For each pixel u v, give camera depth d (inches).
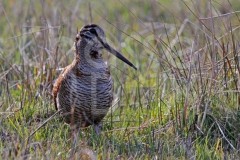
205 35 552.4
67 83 510.9
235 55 542.9
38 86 579.5
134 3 903.1
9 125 508.7
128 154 479.2
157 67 669.3
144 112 553.9
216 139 508.1
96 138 505.4
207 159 475.2
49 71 581.0
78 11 811.4
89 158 459.8
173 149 486.3
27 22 722.2
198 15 631.2
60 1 826.8
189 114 528.7
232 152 488.4
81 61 508.4
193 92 541.3
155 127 531.8
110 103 518.3
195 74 542.3
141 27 804.0
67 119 524.7
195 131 519.5
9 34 751.7
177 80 550.3
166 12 830.5
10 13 829.8
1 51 666.2
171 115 537.3
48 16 780.6
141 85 616.7
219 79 546.3
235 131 515.2
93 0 896.3
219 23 614.2
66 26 721.6
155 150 485.1
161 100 546.3
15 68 609.3
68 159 452.8
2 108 547.8
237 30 639.8
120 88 596.7
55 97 530.3
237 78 542.9
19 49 652.1
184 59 562.3
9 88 577.0
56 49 593.9
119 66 671.8
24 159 449.1
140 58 711.1
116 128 530.3
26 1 863.1
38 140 491.8
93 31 512.7
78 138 493.0
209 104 531.2
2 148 462.6
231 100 540.1
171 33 733.3
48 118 517.0
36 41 642.8
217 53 553.9
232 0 874.1
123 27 792.9
